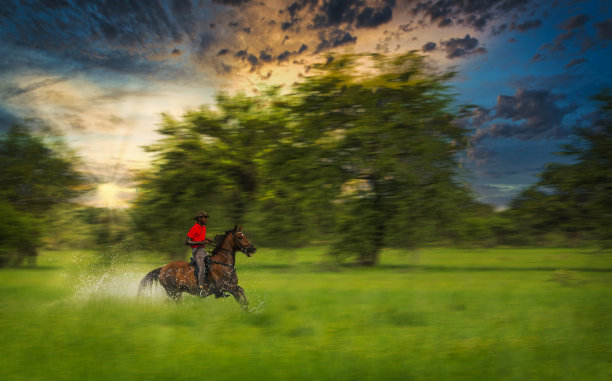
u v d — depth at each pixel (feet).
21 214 117.19
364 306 37.32
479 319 31.07
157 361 20.15
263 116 109.91
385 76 97.91
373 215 97.60
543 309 35.53
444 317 31.91
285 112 104.88
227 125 114.42
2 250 109.29
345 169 100.94
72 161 128.98
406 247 100.63
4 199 120.37
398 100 97.55
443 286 56.70
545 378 17.94
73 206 128.67
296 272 89.97
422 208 95.86
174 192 109.70
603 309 34.94
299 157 100.68
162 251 114.01
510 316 32.27
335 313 33.63
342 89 100.73
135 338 24.56
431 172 97.35
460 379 17.78
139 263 119.44
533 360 20.43
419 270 92.07
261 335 25.59
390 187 96.78
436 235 100.68
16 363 19.90
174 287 34.30
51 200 128.77
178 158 112.06
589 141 94.32
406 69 99.30
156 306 33.73
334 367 19.19
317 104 100.68
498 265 109.81
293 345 23.36
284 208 101.24
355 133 95.81
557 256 150.00
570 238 109.29
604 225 93.45
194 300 38.45
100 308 33.55
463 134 98.07
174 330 26.73
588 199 95.66
